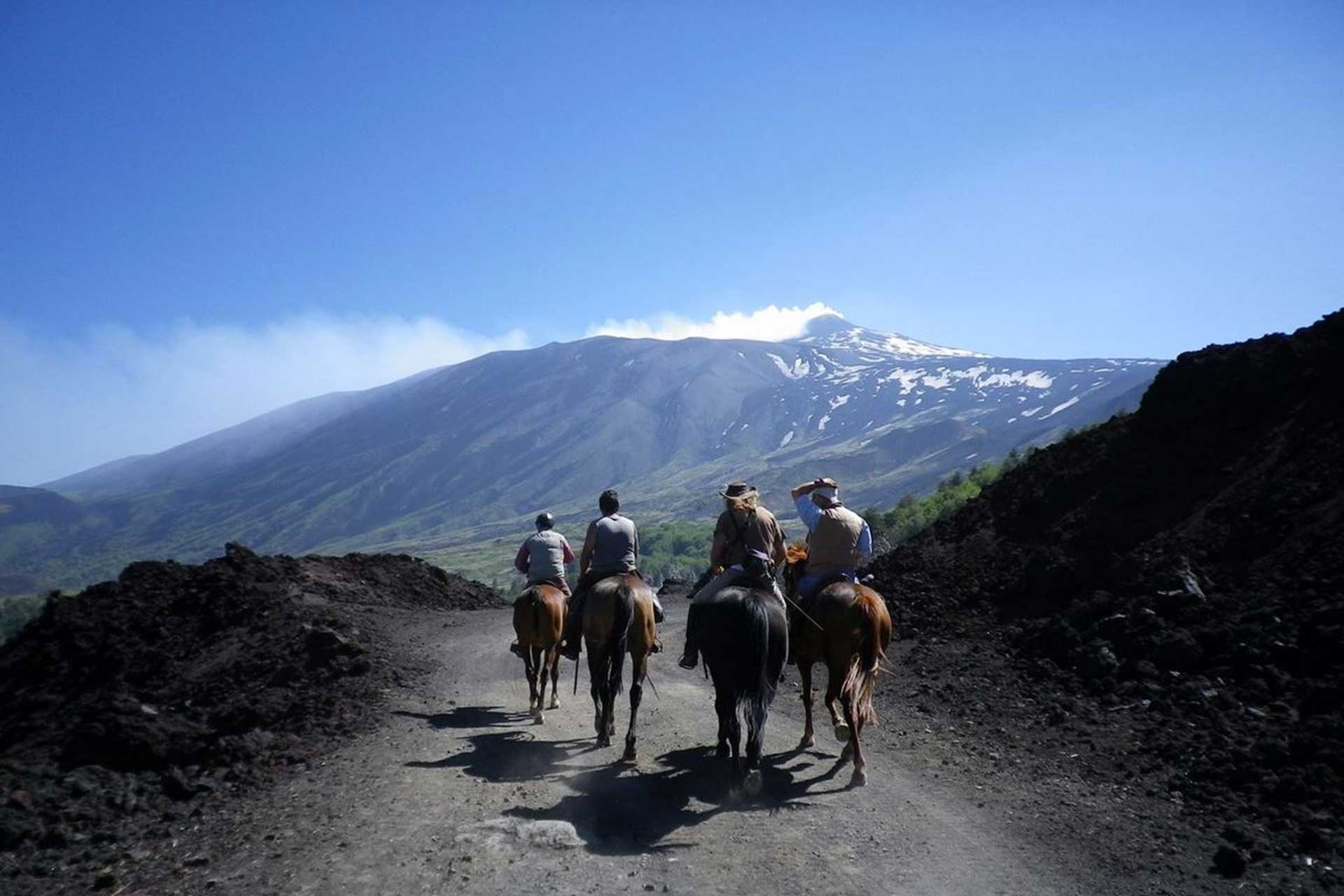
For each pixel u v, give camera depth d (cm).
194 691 1573
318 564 2947
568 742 1186
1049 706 1182
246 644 1781
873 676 968
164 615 2056
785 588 1140
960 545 1903
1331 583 1173
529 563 1384
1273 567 1279
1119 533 1595
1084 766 992
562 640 1335
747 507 1017
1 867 820
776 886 731
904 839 820
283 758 1145
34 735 1555
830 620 966
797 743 1152
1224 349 1794
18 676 1906
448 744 1184
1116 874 742
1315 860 734
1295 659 1093
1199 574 1351
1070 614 1420
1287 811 810
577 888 730
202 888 759
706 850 800
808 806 903
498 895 719
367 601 2634
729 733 913
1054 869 754
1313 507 1334
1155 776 942
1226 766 917
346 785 1018
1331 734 919
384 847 821
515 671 1742
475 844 816
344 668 1593
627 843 817
